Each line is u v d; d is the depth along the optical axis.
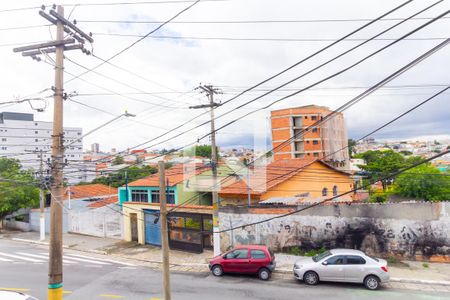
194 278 16.00
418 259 17.11
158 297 13.38
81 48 10.02
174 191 24.52
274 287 14.32
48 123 90.94
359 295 13.07
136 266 18.77
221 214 20.94
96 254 22.25
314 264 14.66
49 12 9.63
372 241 17.89
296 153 57.56
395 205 17.58
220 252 19.98
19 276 16.75
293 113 58.59
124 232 26.06
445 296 12.84
